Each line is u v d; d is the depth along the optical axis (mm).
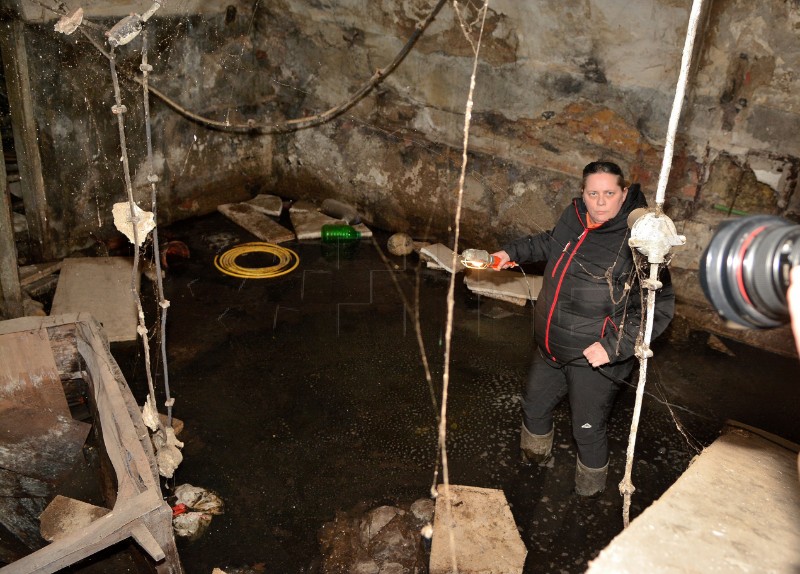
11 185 5395
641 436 4020
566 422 4109
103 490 3271
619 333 2848
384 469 3773
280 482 3676
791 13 3914
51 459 3379
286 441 3951
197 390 4324
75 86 5129
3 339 3127
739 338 4840
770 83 4129
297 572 3168
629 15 4445
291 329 4961
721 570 1255
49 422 3312
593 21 4594
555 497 3594
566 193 5223
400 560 3197
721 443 1688
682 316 5043
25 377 3199
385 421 4117
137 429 2715
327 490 3635
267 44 6387
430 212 6059
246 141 6707
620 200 2811
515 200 5504
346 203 6613
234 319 5043
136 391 4277
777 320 1068
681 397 4332
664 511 1403
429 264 5836
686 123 4523
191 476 3689
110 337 4711
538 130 5203
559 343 3057
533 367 3449
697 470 1559
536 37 4902
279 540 3334
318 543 3322
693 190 4660
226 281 5520
